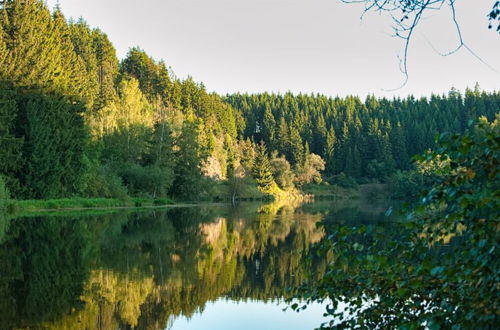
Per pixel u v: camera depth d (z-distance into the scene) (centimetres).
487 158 313
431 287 375
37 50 4134
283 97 13388
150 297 1193
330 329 449
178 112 7062
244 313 1067
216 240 2255
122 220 3138
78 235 2291
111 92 6456
